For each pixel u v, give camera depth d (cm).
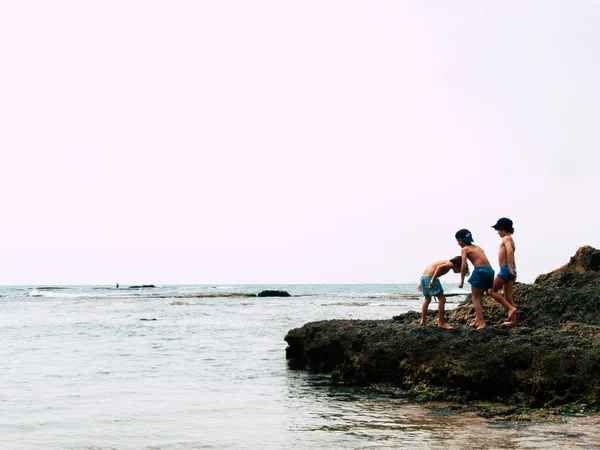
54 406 895
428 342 1062
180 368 1325
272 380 1181
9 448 659
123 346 1747
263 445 667
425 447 634
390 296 7775
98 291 11031
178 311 3841
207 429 751
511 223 1127
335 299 6644
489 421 778
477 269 1090
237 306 4647
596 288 1259
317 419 808
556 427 725
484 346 985
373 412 856
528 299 1291
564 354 891
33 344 1789
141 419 811
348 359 1180
